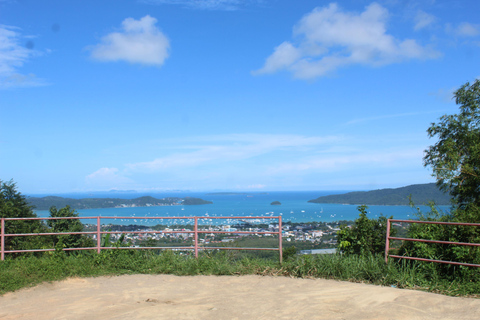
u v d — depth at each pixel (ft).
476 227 26.12
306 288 24.64
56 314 19.93
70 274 28.27
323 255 29.53
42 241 46.03
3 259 30.22
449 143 53.11
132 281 27.27
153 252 32.53
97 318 18.95
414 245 27.25
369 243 30.50
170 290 24.89
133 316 19.02
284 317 18.53
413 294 22.11
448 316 18.43
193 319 18.48
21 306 21.65
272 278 27.66
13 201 60.49
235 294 23.68
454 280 24.07
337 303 20.75
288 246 33.35
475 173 47.24
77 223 50.42
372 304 20.36
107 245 33.53
